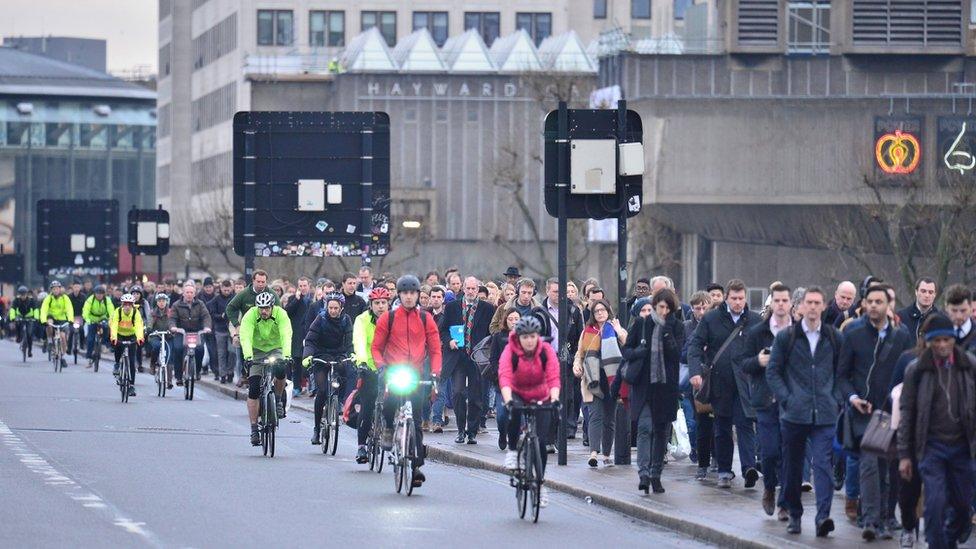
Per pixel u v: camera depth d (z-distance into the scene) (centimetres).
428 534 2645
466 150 15975
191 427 4716
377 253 6675
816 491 2592
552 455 3872
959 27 12031
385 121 6688
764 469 2811
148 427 4672
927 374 2280
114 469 3509
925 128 10625
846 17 12044
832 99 10738
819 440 2597
